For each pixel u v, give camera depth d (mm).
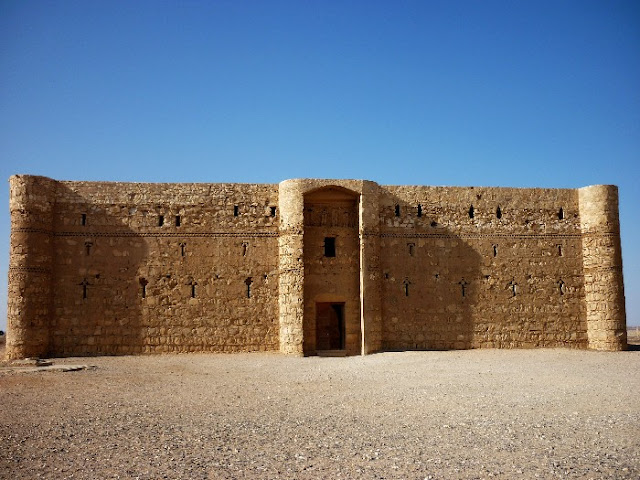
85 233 36250
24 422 16094
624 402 18266
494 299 38562
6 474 11297
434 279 38250
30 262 34312
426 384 23203
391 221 38312
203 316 36500
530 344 38438
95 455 12641
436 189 39125
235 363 32000
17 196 34562
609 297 38250
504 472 11250
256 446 13336
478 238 38969
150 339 36031
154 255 36625
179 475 11188
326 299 37531
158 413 17375
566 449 12836
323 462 12016
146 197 37031
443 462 11945
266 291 37062
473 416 16531
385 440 13828
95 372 28094
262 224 37531
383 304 37594
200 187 37469
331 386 23203
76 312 35625
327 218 38312
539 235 39469
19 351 33531
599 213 39031
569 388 21250
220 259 37000
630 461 11867
